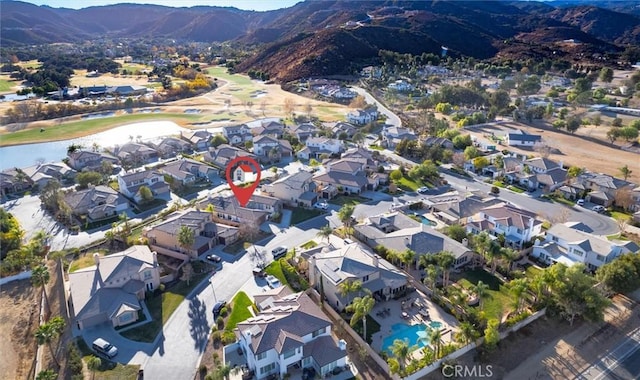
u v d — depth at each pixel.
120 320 62.22
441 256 69.25
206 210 96.25
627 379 53.44
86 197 100.06
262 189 109.75
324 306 66.50
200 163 125.88
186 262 78.75
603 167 128.50
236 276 74.44
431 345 56.94
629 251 75.62
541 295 64.56
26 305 68.69
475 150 132.75
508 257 70.88
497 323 57.88
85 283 66.44
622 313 65.19
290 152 142.75
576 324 62.62
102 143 160.25
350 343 58.97
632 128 150.50
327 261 69.56
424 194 110.31
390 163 132.62
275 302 62.19
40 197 105.56
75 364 53.53
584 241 77.06
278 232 90.38
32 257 77.88
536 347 58.31
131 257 70.56
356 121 181.75
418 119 175.25
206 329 61.59
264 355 51.75
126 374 53.31
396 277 69.50
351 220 90.69
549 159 130.12
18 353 59.06
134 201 106.25
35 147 157.12
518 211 87.00
